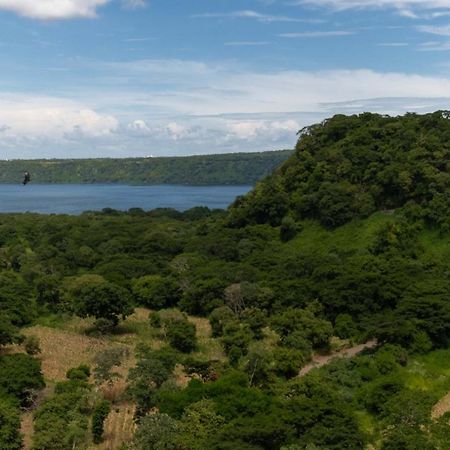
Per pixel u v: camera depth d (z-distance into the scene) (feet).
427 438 183.11
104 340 321.11
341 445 176.24
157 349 296.10
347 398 219.61
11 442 193.06
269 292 343.87
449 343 277.23
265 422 178.91
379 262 357.00
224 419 187.32
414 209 408.05
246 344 282.15
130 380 236.22
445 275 343.67
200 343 311.68
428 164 427.33
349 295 323.16
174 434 179.32
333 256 383.45
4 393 224.33
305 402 192.75
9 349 301.84
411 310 284.61
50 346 307.78
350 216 433.48
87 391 227.81
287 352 260.42
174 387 220.02
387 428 193.06
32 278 437.17
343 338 308.19
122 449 188.34
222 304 356.38
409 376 234.99
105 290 338.34
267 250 436.35
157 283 393.29
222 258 446.19
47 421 200.13
